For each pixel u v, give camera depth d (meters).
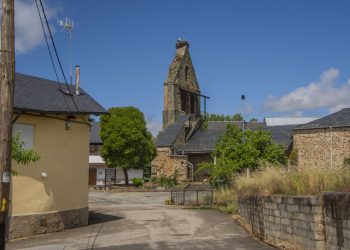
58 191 16.20
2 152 8.56
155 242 13.05
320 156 34.34
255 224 14.01
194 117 54.50
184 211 21.92
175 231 15.20
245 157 24.41
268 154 24.61
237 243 12.64
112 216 20.03
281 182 12.43
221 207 22.44
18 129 15.07
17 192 14.78
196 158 49.34
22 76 17.30
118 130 45.66
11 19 8.88
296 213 10.50
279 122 60.62
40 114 15.68
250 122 60.56
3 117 8.65
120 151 45.84
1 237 8.46
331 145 33.78
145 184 45.53
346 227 8.34
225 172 24.50
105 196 35.47
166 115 56.38
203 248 11.93
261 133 25.47
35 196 15.35
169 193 37.81
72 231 15.86
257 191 14.20
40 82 17.77
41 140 15.74
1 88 8.73
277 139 42.84
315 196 9.55
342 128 33.31
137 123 46.25
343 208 8.43
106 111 17.75
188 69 59.81
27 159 11.56
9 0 8.88
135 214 20.72
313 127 34.97
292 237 10.75
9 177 8.61
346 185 9.98
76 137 17.25
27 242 13.83
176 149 49.56
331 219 8.91
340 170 11.04
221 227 16.03
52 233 15.53
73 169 16.98
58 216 16.08
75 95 18.05
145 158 46.44
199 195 27.72
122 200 31.86
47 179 15.81
